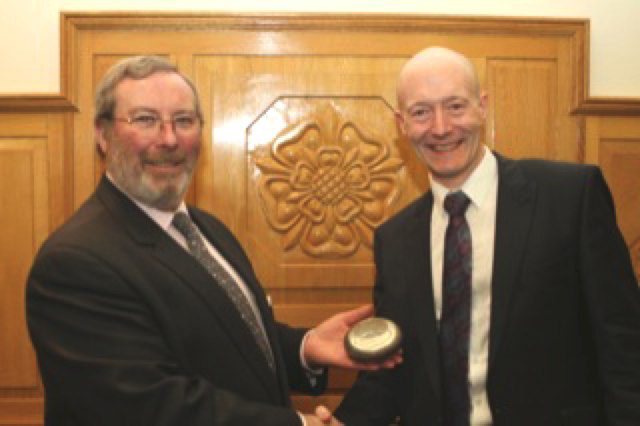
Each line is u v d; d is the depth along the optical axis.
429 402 1.45
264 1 2.14
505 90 2.12
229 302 1.34
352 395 1.67
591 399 1.37
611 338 1.30
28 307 1.24
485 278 1.43
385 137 2.13
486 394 1.39
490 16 2.10
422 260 1.54
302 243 2.12
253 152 2.11
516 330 1.36
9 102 2.06
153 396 1.15
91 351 1.18
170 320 1.25
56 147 2.09
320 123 2.12
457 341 1.44
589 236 1.35
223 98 2.10
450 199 1.51
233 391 1.30
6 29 2.11
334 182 2.12
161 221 1.40
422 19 2.09
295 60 2.11
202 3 2.12
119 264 1.25
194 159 1.41
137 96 1.33
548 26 2.11
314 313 2.12
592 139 2.13
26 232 2.10
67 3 2.11
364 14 2.08
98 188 1.41
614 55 2.17
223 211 2.11
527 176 1.47
